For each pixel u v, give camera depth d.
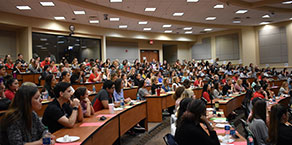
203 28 19.02
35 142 2.23
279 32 18.55
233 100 7.99
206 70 16.20
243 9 13.74
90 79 9.06
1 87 4.81
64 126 3.25
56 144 2.47
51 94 5.69
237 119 7.82
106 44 18.98
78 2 11.16
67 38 16.02
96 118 3.91
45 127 2.56
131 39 19.98
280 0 12.51
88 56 17.08
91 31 16.45
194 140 2.49
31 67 10.00
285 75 16.05
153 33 20.05
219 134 3.23
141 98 7.45
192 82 11.90
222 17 15.76
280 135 3.18
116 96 5.91
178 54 22.62
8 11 12.33
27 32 13.46
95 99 4.96
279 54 18.55
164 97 7.61
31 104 2.27
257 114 3.59
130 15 13.98
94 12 12.84
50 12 12.67
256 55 19.58
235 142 2.86
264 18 16.59
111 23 15.86
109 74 10.34
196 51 22.41
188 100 3.08
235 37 20.16
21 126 2.20
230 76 15.71
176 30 19.39
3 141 2.13
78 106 3.57
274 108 3.28
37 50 14.38
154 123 7.08
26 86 2.28
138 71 12.25
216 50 21.16
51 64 10.24
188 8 13.18
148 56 21.53
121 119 4.59
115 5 12.26
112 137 4.05
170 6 12.69
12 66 10.89
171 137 2.52
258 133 3.48
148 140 5.65
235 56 20.16
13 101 2.24
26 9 12.02
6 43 13.80
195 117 2.62
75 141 2.58
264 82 11.02
